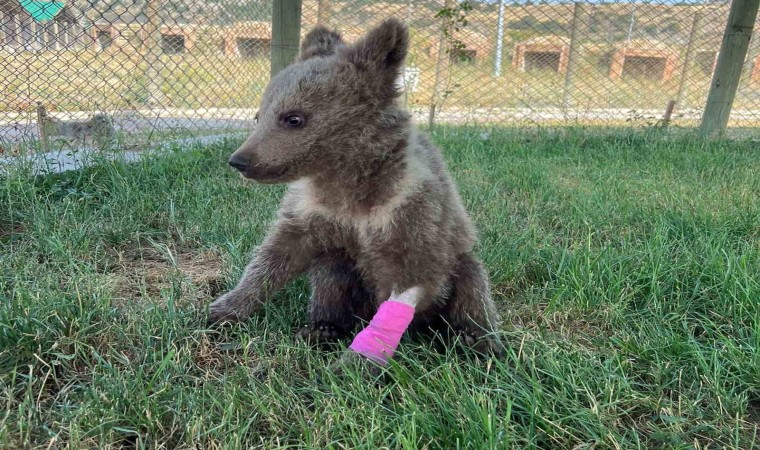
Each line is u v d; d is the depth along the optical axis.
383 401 0.64
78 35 1.67
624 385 0.66
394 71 0.72
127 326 0.70
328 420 0.57
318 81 0.69
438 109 2.51
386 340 0.69
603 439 0.59
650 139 2.19
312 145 0.69
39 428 0.54
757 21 2.74
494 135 2.13
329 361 0.68
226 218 1.11
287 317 0.82
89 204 1.17
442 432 0.57
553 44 2.87
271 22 1.81
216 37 1.92
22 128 1.47
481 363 0.75
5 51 1.58
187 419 0.57
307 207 0.77
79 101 1.69
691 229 1.17
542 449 0.59
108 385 0.59
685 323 0.80
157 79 1.82
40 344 0.64
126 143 1.53
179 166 1.40
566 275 0.94
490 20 2.86
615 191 1.45
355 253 0.77
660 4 2.72
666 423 0.63
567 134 2.22
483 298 0.79
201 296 0.85
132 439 0.56
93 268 0.90
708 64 2.72
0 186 1.14
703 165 1.78
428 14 2.66
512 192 1.50
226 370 0.66
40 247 0.94
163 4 1.80
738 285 0.87
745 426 0.64
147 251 1.03
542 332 0.76
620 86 2.80
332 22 2.52
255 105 2.02
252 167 0.68
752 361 0.70
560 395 0.63
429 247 0.71
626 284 0.92
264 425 0.59
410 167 0.72
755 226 1.19
